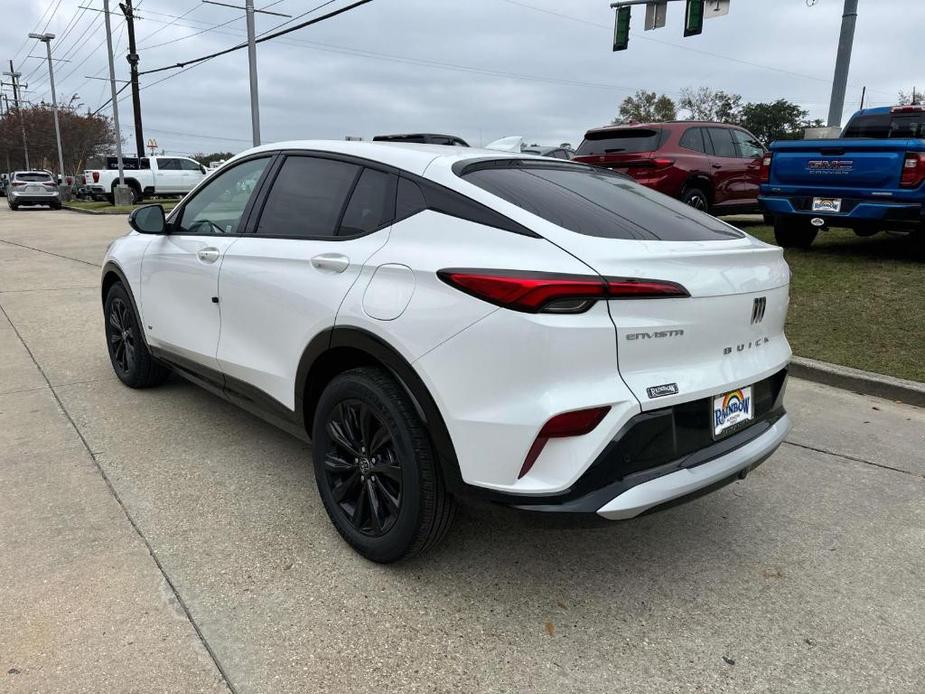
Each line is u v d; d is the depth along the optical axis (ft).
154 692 7.00
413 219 8.84
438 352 7.86
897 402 16.22
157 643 7.69
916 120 28.19
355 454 9.27
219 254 11.64
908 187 23.09
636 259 7.64
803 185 25.95
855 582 9.28
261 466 12.18
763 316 9.16
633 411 7.44
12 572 8.88
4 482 11.37
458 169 9.00
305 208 10.56
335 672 7.38
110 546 9.57
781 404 10.02
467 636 8.02
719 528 10.62
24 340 20.71
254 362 10.98
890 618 8.54
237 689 7.09
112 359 16.58
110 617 8.09
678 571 9.45
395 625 8.16
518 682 7.34
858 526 10.73
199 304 12.32
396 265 8.51
